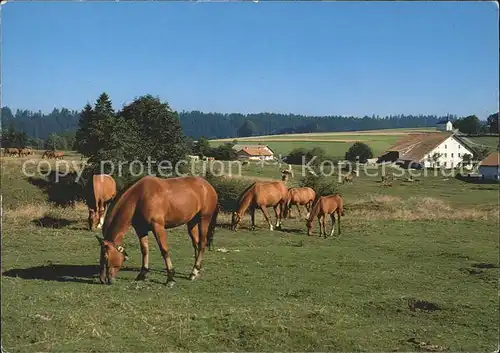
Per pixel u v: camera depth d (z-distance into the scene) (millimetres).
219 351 6121
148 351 5973
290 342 6520
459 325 7797
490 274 11734
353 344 6574
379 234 18344
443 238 17734
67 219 17953
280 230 18719
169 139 26438
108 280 9125
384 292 9727
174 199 9500
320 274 11070
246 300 8461
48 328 6531
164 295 8539
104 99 26188
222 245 14508
